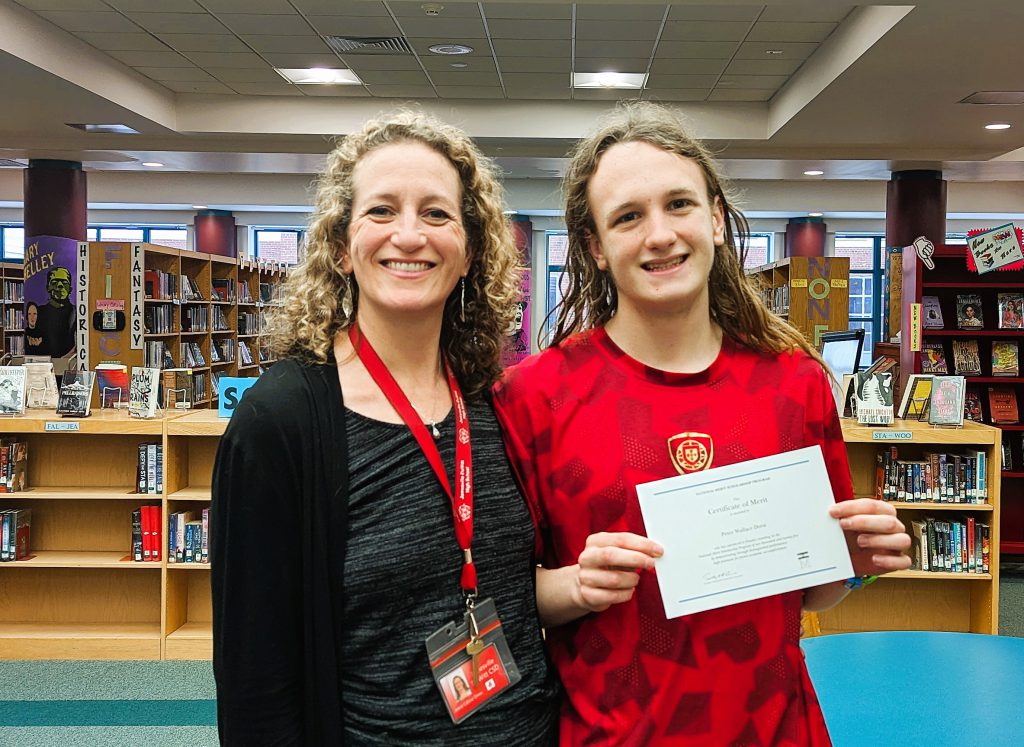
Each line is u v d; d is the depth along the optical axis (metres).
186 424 4.17
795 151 9.58
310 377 1.27
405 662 1.22
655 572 1.24
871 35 5.79
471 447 1.34
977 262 5.85
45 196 10.03
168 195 14.39
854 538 1.28
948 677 1.97
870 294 16.86
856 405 4.38
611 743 1.25
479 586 1.28
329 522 1.21
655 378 1.33
